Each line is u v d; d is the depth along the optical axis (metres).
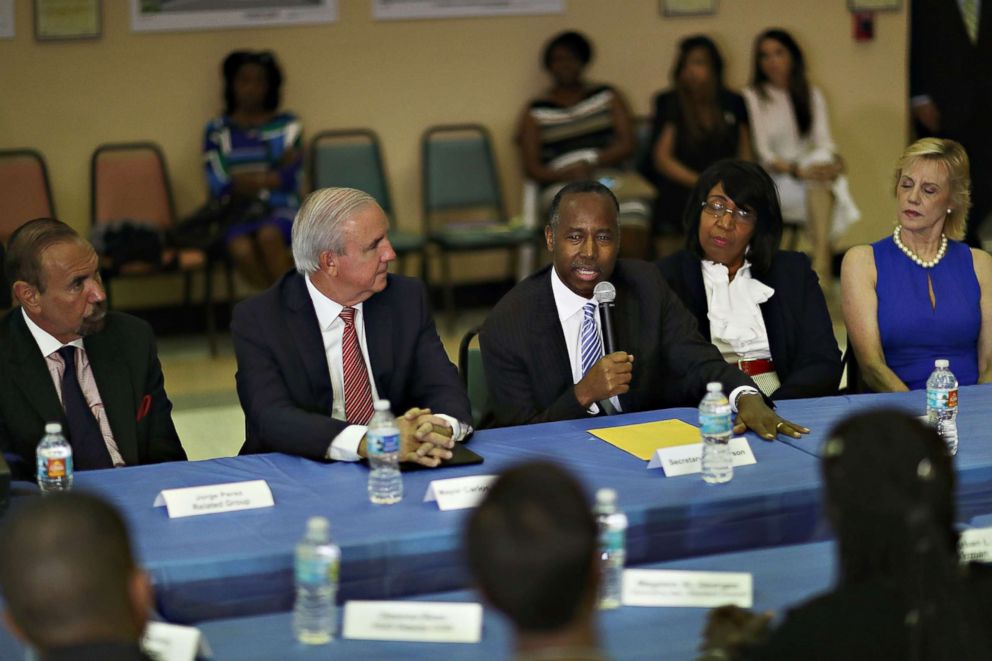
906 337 4.54
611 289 3.94
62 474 3.19
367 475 3.28
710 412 3.17
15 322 3.62
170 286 8.23
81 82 7.84
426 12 8.38
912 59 8.89
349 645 2.49
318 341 3.74
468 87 8.54
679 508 2.99
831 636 2.00
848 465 2.01
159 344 8.12
